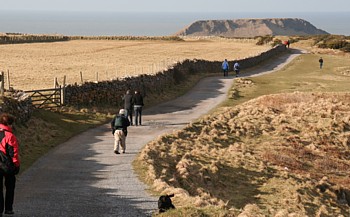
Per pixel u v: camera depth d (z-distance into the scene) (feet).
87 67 241.35
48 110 117.08
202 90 196.65
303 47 510.17
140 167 77.41
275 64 333.83
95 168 76.13
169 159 88.89
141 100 119.34
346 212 86.99
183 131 113.50
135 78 156.87
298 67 317.22
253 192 85.30
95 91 135.03
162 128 117.70
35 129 98.43
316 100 172.24
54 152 86.74
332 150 123.54
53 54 329.72
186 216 50.90
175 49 404.36
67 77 192.44
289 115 148.46
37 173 72.08
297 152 116.06
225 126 127.95
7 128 47.44
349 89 208.03
